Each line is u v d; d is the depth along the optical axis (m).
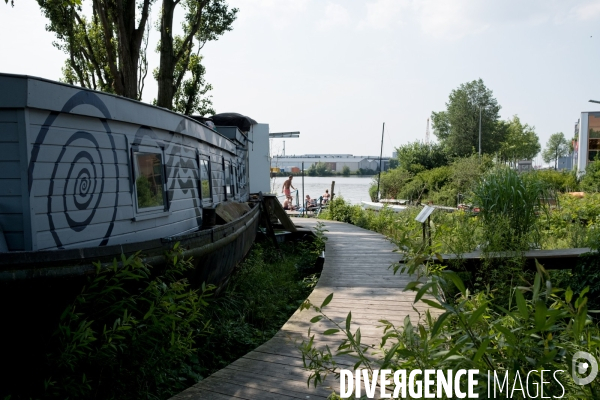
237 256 8.64
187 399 4.12
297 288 9.92
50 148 4.41
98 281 4.14
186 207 7.22
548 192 9.47
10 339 3.99
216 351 6.14
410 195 32.19
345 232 16.25
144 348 4.33
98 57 18.45
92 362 4.05
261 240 14.48
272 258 12.58
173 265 5.22
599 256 7.41
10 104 4.11
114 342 4.02
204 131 8.24
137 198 5.64
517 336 2.79
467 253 8.52
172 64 16.53
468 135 62.75
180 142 7.10
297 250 14.66
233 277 9.02
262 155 22.02
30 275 3.80
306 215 26.88
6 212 4.20
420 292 2.44
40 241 4.28
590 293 7.23
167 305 4.29
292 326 6.07
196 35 19.75
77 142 4.73
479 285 7.46
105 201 5.08
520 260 7.63
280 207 15.08
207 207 8.02
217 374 4.64
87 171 4.84
